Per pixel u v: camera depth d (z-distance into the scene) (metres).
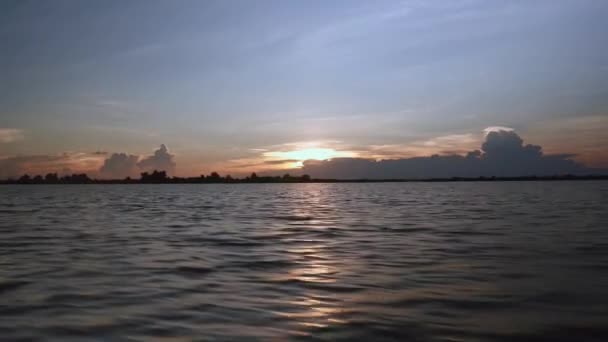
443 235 18.80
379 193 76.31
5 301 8.92
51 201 54.41
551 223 22.84
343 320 7.67
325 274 11.45
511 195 60.38
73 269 12.16
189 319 7.77
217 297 9.25
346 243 16.91
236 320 7.70
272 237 18.80
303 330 7.18
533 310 8.15
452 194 66.56
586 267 11.89
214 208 39.22
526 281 10.40
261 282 10.59
